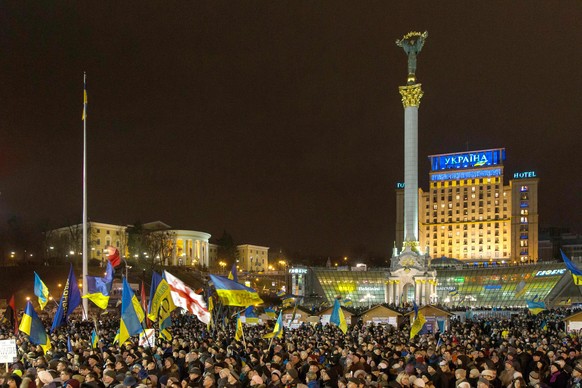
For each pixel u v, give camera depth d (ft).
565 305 368.89
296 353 69.15
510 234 635.66
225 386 46.19
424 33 354.13
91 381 47.73
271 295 441.68
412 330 114.11
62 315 82.33
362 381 44.27
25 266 384.47
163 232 594.65
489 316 302.04
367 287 474.90
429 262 366.02
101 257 568.00
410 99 354.13
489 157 655.76
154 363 59.21
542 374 65.16
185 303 75.87
